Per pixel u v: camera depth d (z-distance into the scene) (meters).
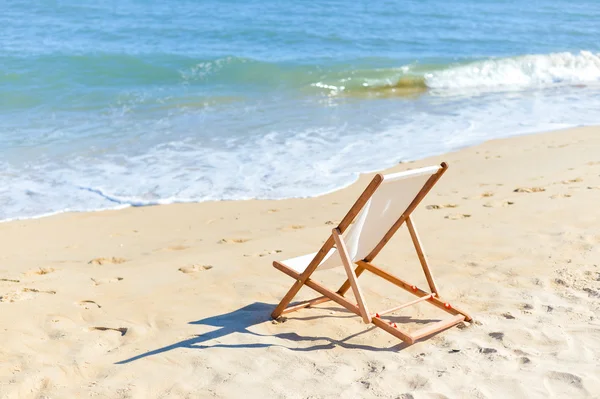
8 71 16.25
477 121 13.07
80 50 19.50
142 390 3.59
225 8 30.09
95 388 3.60
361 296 4.09
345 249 4.10
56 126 12.15
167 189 8.77
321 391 3.50
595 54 20.06
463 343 4.05
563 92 16.58
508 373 3.59
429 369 3.71
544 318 4.32
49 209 8.05
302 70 18.17
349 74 18.00
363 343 4.18
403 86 17.47
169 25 25.23
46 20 25.08
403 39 24.73
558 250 5.61
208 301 4.95
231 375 3.71
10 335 4.33
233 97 15.19
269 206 8.08
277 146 10.86
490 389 3.42
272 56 20.66
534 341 4.00
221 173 9.42
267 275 5.49
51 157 10.16
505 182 8.47
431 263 5.54
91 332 4.42
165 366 3.87
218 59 18.22
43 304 4.91
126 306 4.88
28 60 17.36
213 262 5.88
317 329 4.43
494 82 18.12
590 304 4.51
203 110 13.73
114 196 8.48
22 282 5.47
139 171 9.52
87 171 9.50
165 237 6.98
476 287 4.98
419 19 29.67
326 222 7.20
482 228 6.39
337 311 4.75
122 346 4.18
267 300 4.95
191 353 4.03
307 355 4.00
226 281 5.37
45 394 3.57
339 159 10.14
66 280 5.51
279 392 3.50
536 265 5.32
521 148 10.75
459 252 5.76
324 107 14.30
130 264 6.00
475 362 3.77
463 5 35.00
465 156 10.31
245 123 12.49
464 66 18.64
